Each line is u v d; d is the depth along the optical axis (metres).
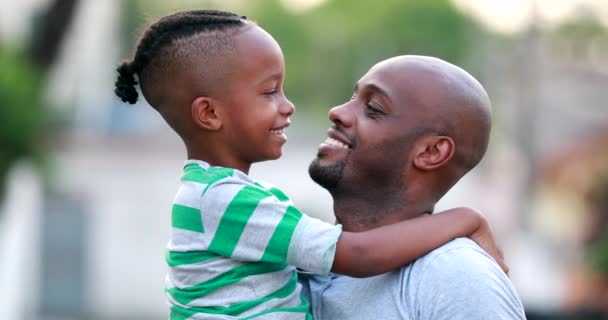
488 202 25.72
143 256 21.27
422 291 3.54
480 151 3.80
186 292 3.72
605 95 30.70
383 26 50.16
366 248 3.56
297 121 52.25
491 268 3.54
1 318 10.77
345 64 55.25
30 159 12.50
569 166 16.61
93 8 23.36
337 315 3.79
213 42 3.81
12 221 12.77
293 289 3.76
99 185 29.64
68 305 17.50
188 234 3.71
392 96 3.74
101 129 41.06
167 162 36.75
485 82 32.72
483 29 42.03
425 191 3.78
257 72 3.82
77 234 22.70
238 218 3.63
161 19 3.93
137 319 16.78
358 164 3.77
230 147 3.86
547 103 29.81
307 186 28.83
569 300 11.91
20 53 13.23
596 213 14.73
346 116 3.80
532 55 27.52
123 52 30.61
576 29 31.64
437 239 3.60
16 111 12.08
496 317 3.45
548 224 19.06
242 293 3.66
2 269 11.24
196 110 3.83
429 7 47.81
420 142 3.72
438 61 3.80
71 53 19.78
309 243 3.56
